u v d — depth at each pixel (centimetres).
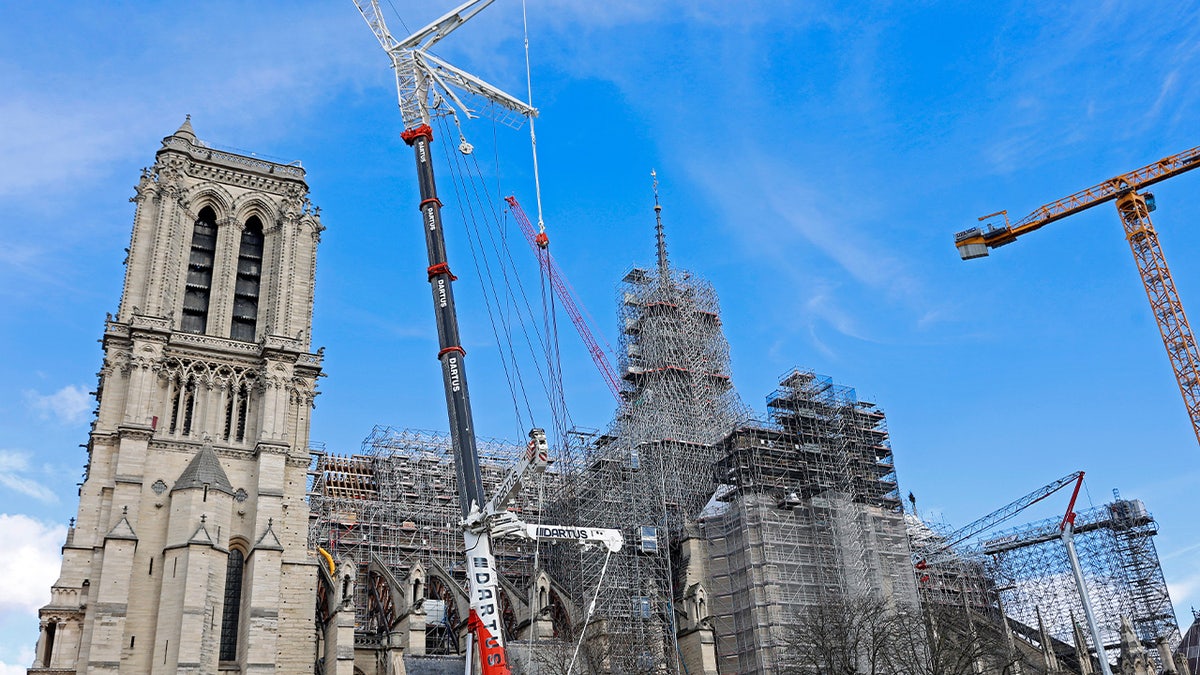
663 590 11619
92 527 8819
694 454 13112
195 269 10356
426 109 9388
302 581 9350
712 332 15425
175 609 8469
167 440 9300
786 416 12838
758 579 11444
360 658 9962
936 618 10225
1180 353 13038
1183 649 15100
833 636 9825
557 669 9419
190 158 10456
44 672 8206
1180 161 13350
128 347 9531
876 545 12088
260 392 9850
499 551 12612
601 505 11900
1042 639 12794
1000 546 16225
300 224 10788
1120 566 15238
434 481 13112
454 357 7456
